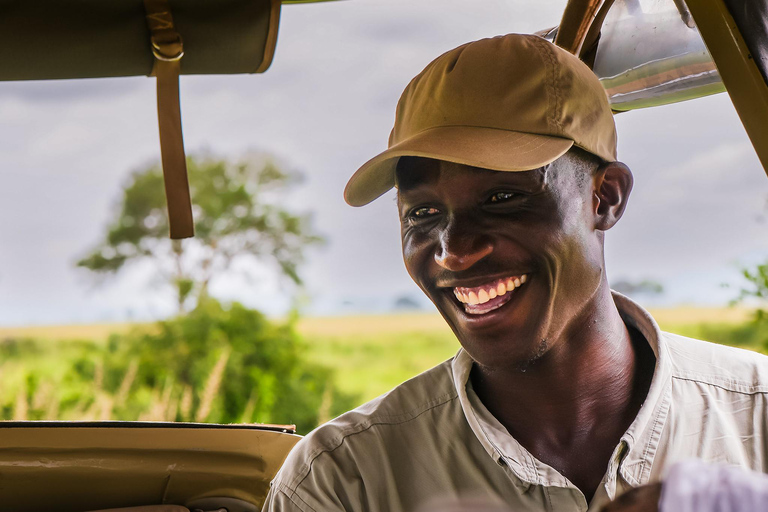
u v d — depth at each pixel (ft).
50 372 28.32
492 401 4.77
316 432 5.21
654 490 2.31
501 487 4.73
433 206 4.42
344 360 58.23
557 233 4.29
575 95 4.42
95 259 70.33
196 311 27.50
